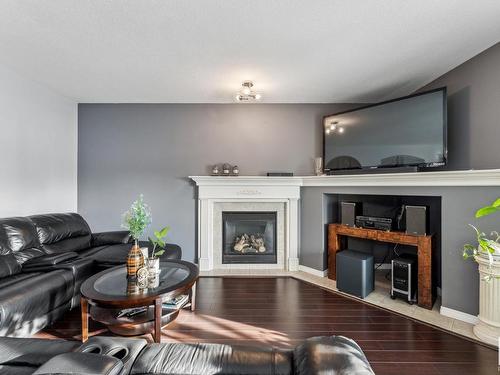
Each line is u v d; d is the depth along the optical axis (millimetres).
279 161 3791
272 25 1978
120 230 3787
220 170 3787
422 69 2697
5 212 2713
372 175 2805
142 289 1863
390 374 1638
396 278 2678
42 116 3174
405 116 2729
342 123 3291
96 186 3803
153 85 3148
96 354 942
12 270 2176
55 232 2842
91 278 2076
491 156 2273
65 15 1870
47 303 1977
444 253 2334
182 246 3795
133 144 3795
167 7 1781
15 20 1920
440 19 1898
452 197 2268
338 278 2945
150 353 1048
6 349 1160
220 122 3793
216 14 1853
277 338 2021
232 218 3793
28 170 2986
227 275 3445
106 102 3764
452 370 1673
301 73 2803
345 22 1938
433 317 2322
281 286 3078
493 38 2143
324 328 2164
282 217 3746
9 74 2730
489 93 2285
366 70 2725
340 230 3176
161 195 3801
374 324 2221
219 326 2188
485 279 1892
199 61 2551
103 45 2270
